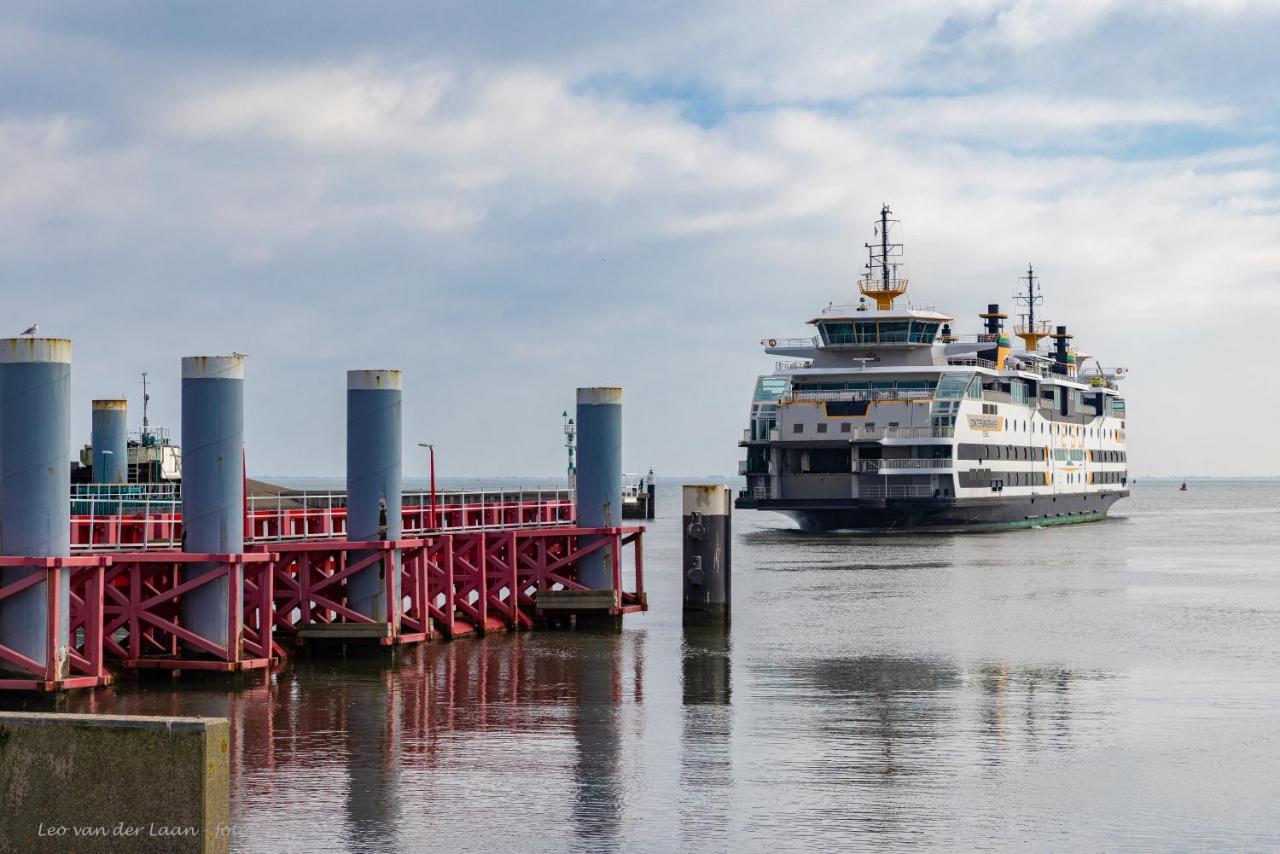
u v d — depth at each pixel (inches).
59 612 1374.3
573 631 2101.4
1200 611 2519.7
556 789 1133.1
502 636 2026.3
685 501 2198.6
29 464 1370.6
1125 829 1041.5
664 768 1209.4
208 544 1498.5
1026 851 986.7
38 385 1369.3
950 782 1171.9
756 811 1075.9
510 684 1620.3
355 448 1743.4
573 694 1566.2
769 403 5113.2
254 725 1363.2
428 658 1788.9
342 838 995.9
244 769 1187.9
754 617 2373.3
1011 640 2087.8
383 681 1614.2
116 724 642.8
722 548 2204.7
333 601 1788.9
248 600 1686.8
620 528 2156.7
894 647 1996.8
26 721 648.4
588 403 2151.8
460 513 2301.9
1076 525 6348.4
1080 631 2207.2
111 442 2194.9
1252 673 1776.6
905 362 5113.2
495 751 1268.5
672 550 4766.2
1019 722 1434.5
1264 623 2326.5
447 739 1316.4
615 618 2139.5
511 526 2241.6
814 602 2650.1
